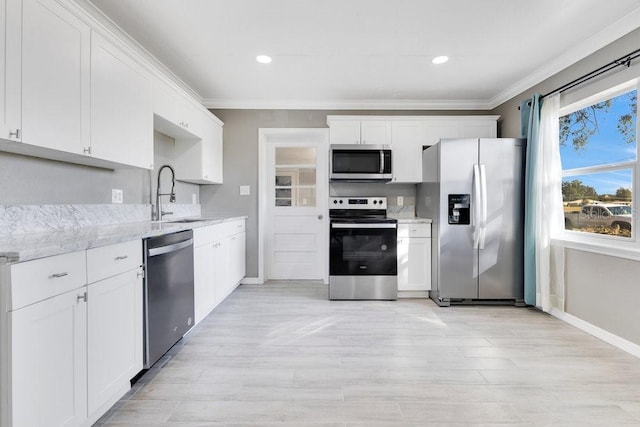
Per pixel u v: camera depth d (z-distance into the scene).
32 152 1.70
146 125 2.37
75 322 1.32
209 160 3.57
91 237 1.50
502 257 3.25
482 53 2.78
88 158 1.91
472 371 1.98
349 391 1.76
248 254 4.12
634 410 1.60
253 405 1.64
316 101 4.01
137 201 2.80
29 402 1.12
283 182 4.28
